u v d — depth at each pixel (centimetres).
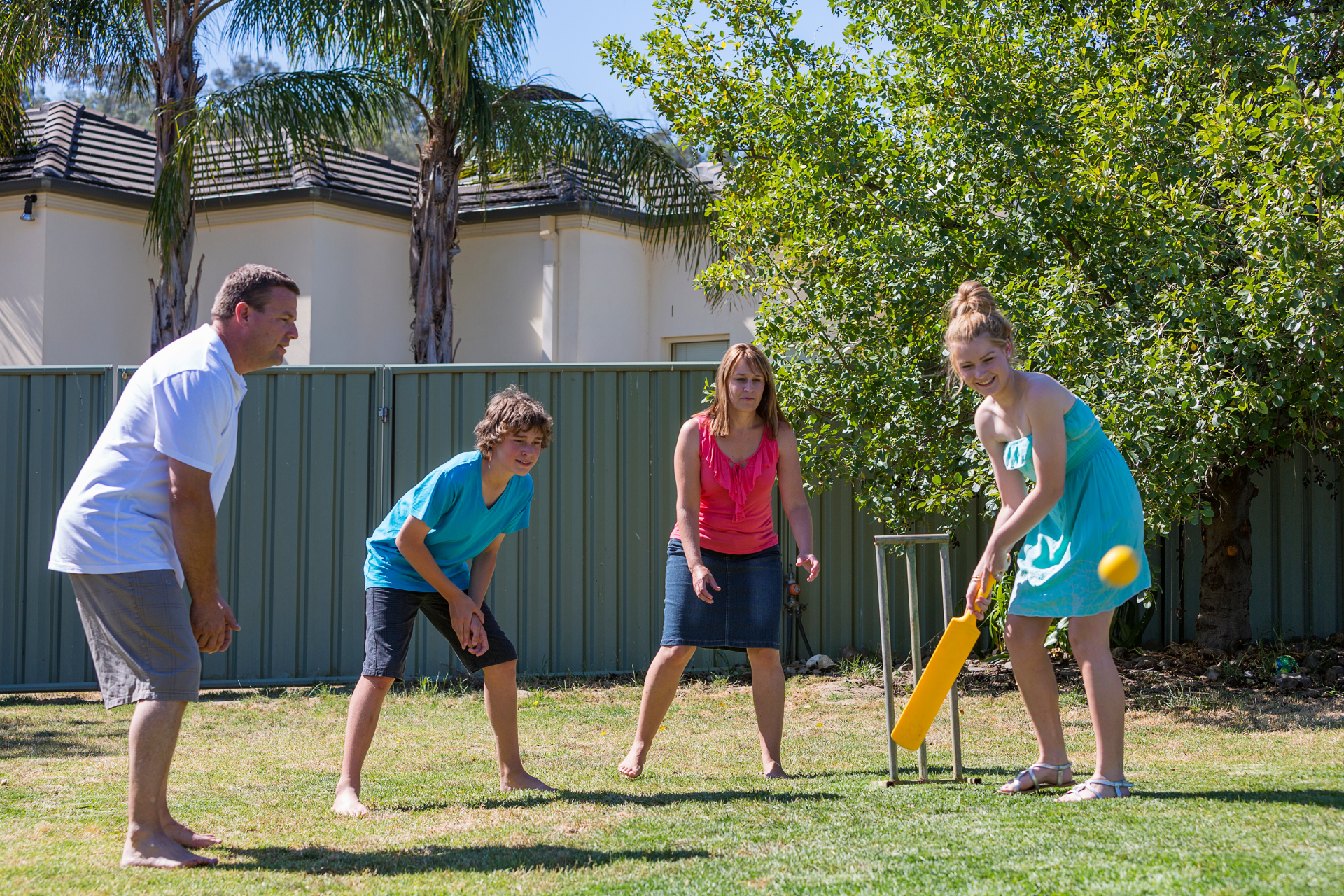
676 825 305
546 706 680
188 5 967
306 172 1191
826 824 294
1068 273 612
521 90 1038
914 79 738
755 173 864
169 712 271
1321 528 804
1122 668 752
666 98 886
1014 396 337
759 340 736
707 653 788
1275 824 262
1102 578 288
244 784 423
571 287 1228
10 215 1186
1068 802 305
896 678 744
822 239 729
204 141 905
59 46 1012
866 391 688
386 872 258
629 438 780
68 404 774
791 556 798
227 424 290
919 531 800
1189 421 571
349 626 770
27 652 769
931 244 673
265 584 767
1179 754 496
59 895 234
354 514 773
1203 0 681
